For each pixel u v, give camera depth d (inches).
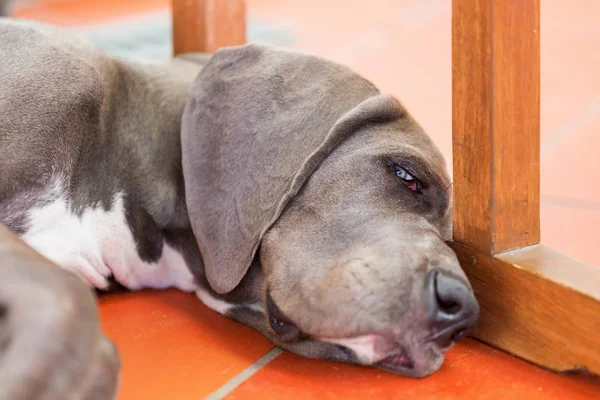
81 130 69.0
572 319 58.1
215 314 71.1
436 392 58.4
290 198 64.1
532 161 62.9
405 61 159.3
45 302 42.0
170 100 75.5
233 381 59.7
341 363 62.6
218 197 66.7
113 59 76.4
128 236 71.7
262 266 64.8
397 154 66.0
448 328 56.4
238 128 66.9
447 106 132.3
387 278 57.0
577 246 86.2
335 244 61.6
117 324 68.0
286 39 169.9
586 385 59.3
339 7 206.5
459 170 64.0
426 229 62.9
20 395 38.7
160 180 72.5
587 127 124.0
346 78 69.8
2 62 68.7
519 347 62.5
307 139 65.5
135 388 58.1
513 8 57.9
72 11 195.6
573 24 189.8
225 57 71.2
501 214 62.6
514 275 61.6
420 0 216.4
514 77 59.7
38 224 67.9
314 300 58.7
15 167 66.1
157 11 196.9
